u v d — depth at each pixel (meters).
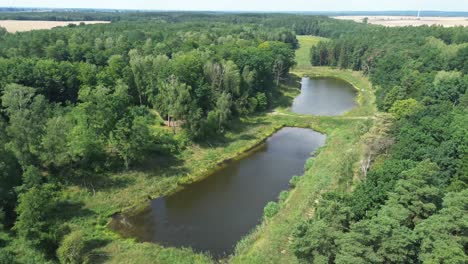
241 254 45.94
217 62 100.88
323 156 74.12
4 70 82.62
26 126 58.16
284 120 99.62
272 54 133.00
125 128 64.62
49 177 60.03
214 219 55.62
